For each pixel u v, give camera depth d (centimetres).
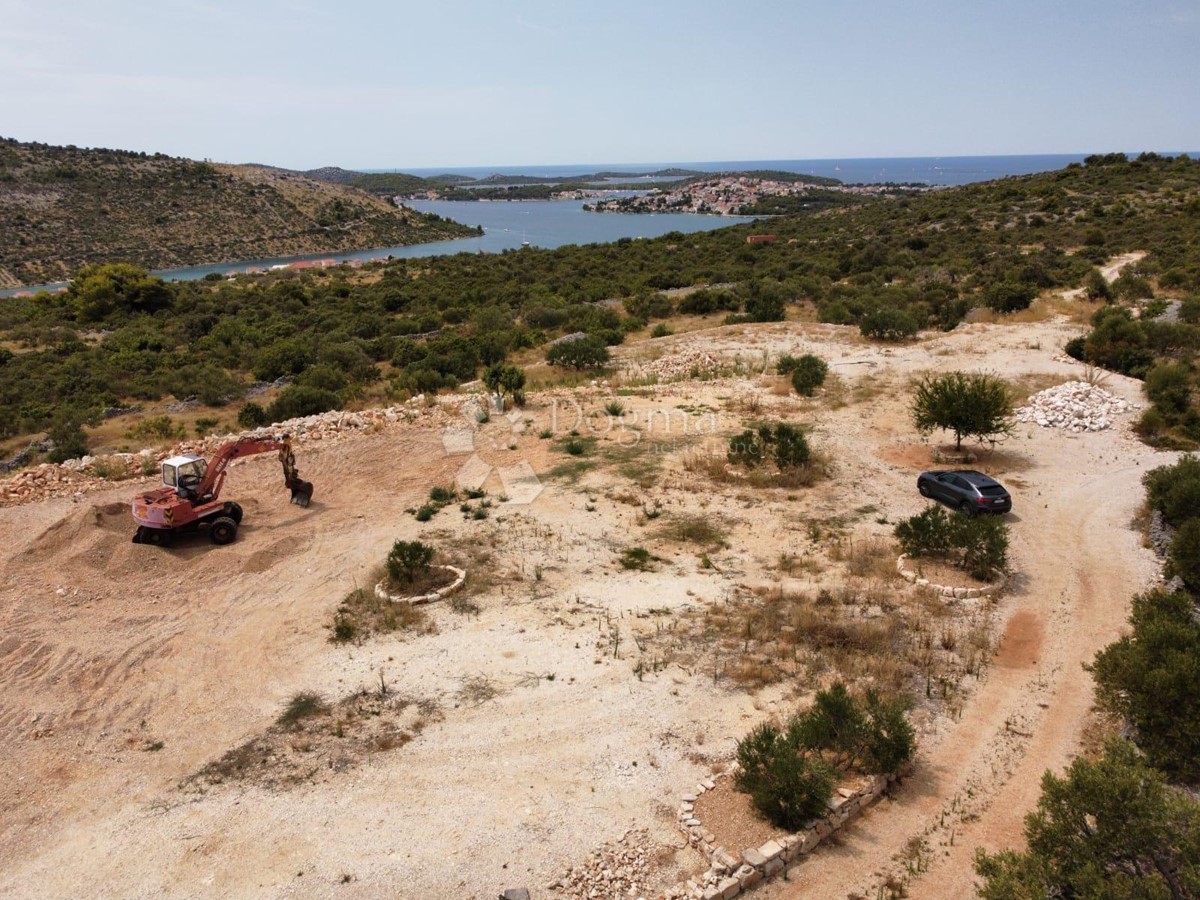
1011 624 1420
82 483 2048
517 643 1323
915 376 3244
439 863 860
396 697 1173
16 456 3005
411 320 6162
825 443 2453
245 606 1463
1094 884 676
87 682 1213
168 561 1617
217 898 814
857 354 3672
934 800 973
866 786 966
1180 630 1030
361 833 905
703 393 3047
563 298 6794
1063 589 1559
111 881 839
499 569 1609
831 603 1460
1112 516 1920
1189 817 702
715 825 906
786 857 867
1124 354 3259
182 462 1716
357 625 1390
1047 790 774
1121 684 1014
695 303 5659
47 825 923
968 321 4575
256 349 5291
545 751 1049
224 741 1078
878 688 1190
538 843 889
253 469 2169
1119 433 2548
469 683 1206
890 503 1997
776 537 1781
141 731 1102
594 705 1148
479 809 945
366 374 4059
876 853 888
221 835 904
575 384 3319
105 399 3922
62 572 1555
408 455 2339
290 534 1781
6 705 1151
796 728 1002
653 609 1441
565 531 1806
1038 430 2602
